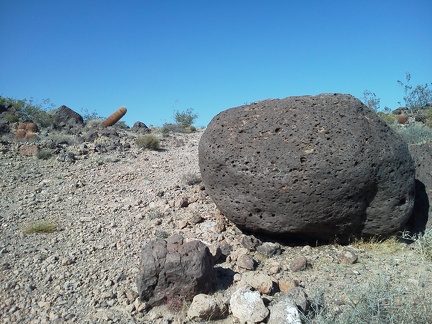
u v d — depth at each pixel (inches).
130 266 80.2
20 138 222.7
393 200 83.6
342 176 80.0
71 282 75.1
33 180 146.4
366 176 80.6
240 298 62.4
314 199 80.8
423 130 192.5
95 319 64.2
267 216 84.5
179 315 64.1
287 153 82.3
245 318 60.4
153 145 216.4
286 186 81.2
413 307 56.6
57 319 64.7
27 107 334.0
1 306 68.3
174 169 166.9
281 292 69.6
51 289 73.3
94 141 222.4
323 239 88.4
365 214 84.7
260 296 62.6
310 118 86.4
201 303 62.5
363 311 56.2
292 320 57.7
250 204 84.9
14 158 172.2
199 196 120.5
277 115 89.7
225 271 76.5
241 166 84.7
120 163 177.8
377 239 88.4
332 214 82.2
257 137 87.0
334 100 90.7
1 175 147.9
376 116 90.4
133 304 66.5
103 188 138.8
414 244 88.0
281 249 86.4
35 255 85.6
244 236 88.8
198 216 101.5
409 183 85.0
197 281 66.1
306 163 80.5
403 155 85.6
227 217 92.0
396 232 87.9
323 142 82.0
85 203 121.7
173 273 65.8
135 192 132.6
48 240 93.3
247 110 95.1
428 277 73.5
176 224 101.2
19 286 73.9
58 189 136.3
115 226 101.0
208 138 93.3
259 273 74.3
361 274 76.0
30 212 112.5
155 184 142.9
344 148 81.1
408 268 77.9
